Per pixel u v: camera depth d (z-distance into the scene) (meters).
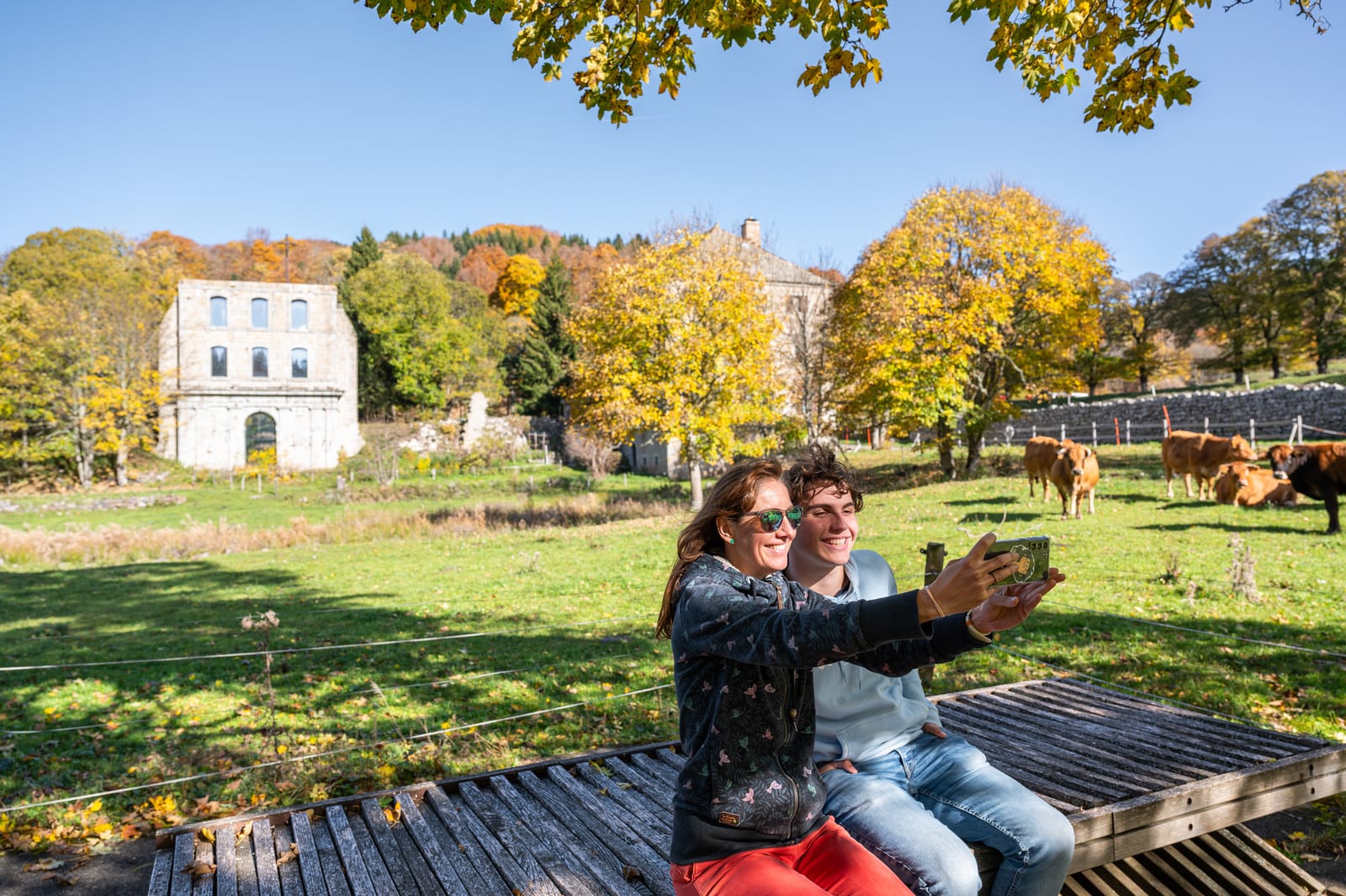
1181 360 64.44
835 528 3.41
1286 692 7.58
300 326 64.56
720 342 29.53
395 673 10.28
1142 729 4.60
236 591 18.36
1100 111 5.54
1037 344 32.69
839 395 35.25
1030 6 5.33
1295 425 26.53
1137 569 13.24
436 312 76.19
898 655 2.48
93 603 17.39
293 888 3.37
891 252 31.97
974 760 3.32
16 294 54.69
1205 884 3.91
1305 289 46.66
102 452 55.25
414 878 3.42
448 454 61.12
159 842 3.83
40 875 5.16
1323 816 5.14
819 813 2.66
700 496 31.39
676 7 5.50
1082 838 3.38
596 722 7.92
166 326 62.91
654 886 3.26
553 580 17.28
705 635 2.34
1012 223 30.17
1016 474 30.19
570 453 60.88
